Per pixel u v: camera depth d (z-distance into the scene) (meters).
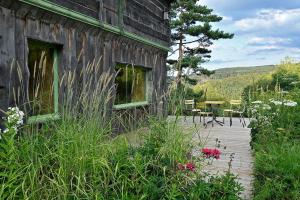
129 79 7.86
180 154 3.05
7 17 3.84
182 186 2.70
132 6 7.47
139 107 7.91
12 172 2.38
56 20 4.73
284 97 7.17
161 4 9.78
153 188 2.58
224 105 12.62
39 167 2.42
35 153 2.46
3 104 3.77
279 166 3.47
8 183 2.30
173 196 2.45
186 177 2.72
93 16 5.70
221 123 10.22
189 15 17.58
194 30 17.33
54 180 2.28
